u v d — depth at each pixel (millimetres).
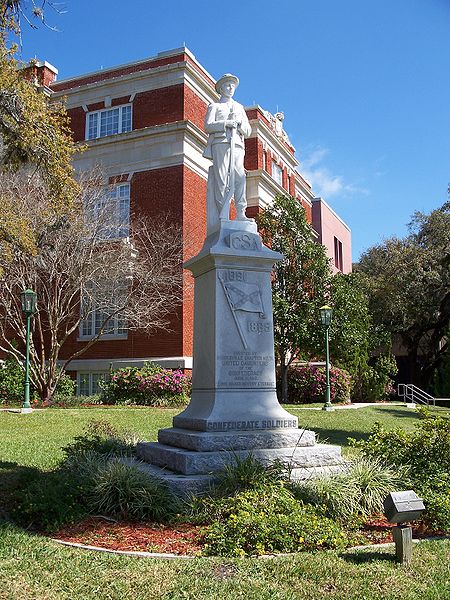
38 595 4555
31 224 19719
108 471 7395
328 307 24031
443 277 40719
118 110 28391
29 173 21172
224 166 10398
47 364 25094
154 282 23266
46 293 23938
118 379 22156
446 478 7832
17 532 6180
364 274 40875
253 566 5262
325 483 7348
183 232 25234
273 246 26891
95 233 22203
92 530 6438
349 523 6809
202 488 7410
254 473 7328
